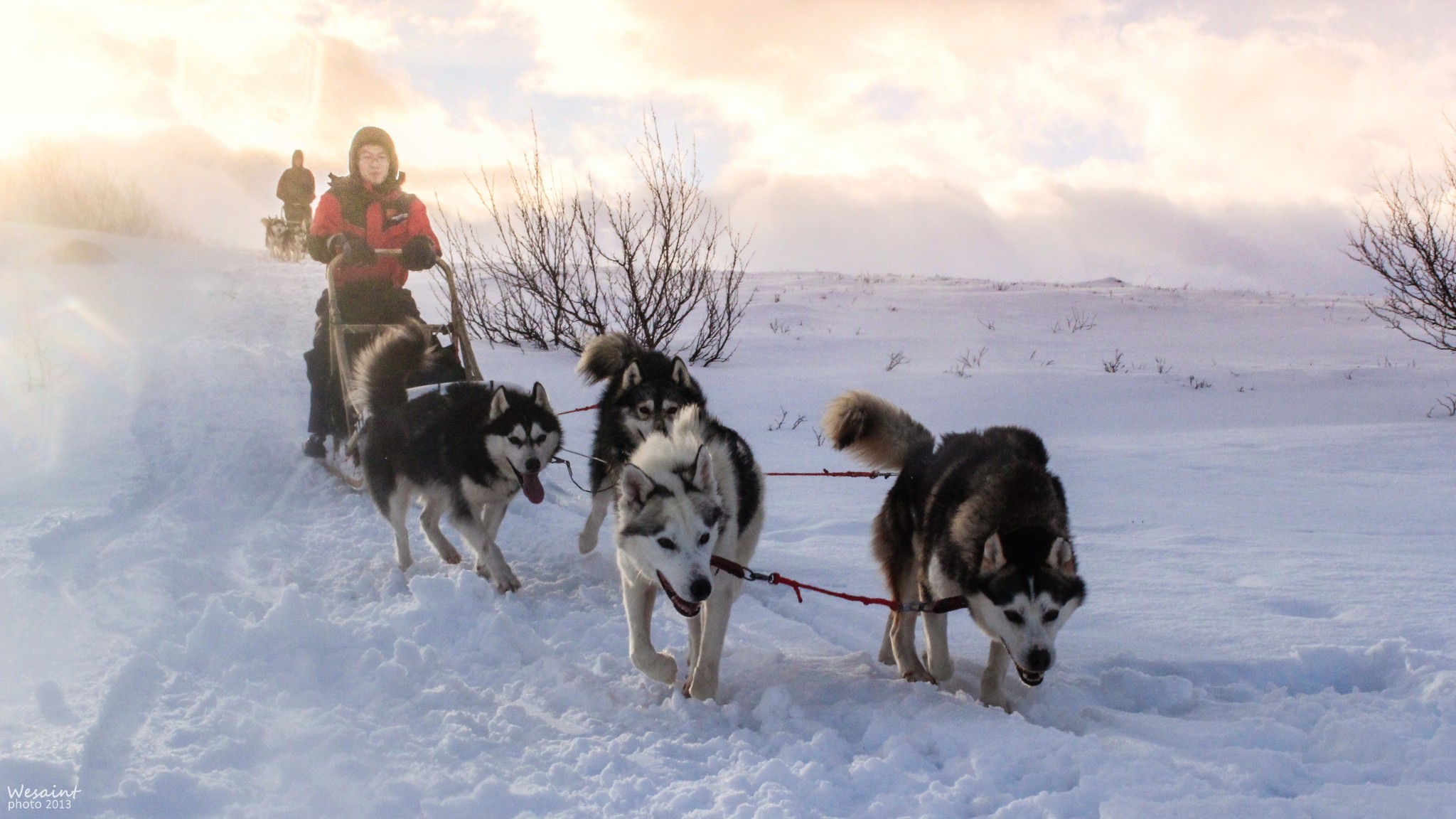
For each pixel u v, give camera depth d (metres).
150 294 17.20
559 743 3.56
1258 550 6.16
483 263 15.38
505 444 5.46
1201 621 4.89
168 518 6.07
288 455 8.27
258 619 4.50
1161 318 20.80
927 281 27.50
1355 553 6.04
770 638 4.85
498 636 4.50
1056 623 3.95
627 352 6.92
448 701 3.82
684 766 3.40
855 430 5.08
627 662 4.49
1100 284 28.97
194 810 2.88
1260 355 16.83
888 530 4.89
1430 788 3.14
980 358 14.92
